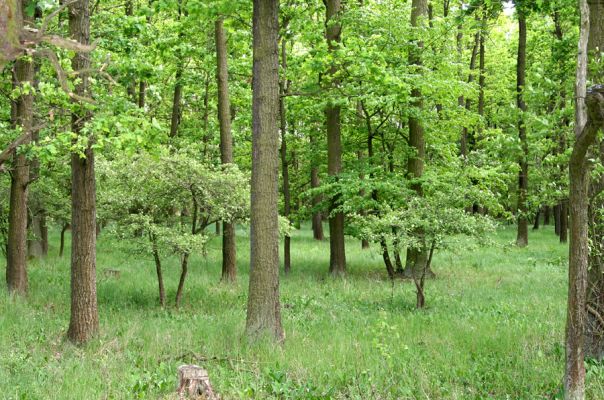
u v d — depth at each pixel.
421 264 16.62
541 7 11.30
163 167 11.65
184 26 14.84
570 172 5.57
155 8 10.07
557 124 7.82
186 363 7.82
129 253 11.98
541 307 11.63
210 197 11.97
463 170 16.25
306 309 11.84
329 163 17.38
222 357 8.03
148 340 8.87
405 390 6.52
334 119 17.28
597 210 7.54
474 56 26.73
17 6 1.56
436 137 18.48
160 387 6.54
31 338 8.95
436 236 11.82
